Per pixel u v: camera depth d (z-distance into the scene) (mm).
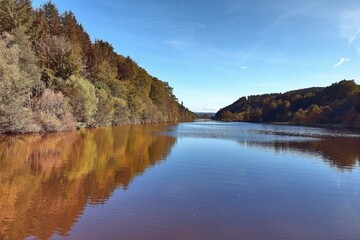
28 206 11062
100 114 60156
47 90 39656
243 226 9977
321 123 123875
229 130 75750
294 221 10578
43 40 55344
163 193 13438
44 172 16438
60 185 14031
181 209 11383
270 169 20188
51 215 10266
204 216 10742
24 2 58469
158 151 27234
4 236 8523
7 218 9852
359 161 24469
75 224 9562
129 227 9484
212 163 21766
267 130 80938
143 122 99938
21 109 32031
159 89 127312
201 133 57812
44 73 46688
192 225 9883
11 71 30078
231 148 31969
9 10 49094
